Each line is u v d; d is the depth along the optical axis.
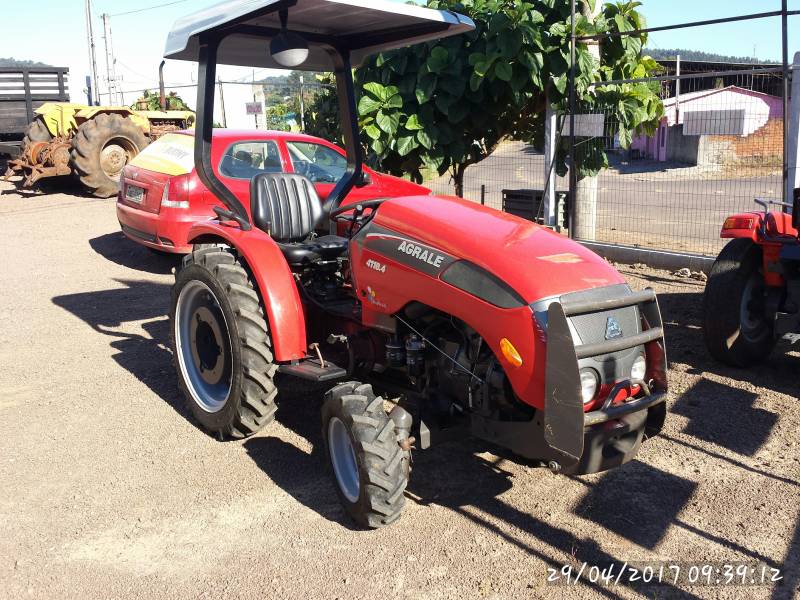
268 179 4.89
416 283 3.58
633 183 21.00
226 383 4.50
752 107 18.03
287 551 3.44
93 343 6.38
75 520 3.72
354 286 4.00
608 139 9.41
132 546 3.50
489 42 8.71
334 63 5.01
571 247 3.58
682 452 4.30
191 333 4.76
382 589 3.15
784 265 5.23
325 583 3.20
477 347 3.42
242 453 4.40
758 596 3.07
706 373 5.50
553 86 9.33
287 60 3.90
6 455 4.40
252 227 4.56
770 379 5.39
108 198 13.88
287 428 4.73
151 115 15.55
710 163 22.92
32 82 15.98
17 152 15.32
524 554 3.38
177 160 8.36
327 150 8.91
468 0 9.15
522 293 3.19
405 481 3.47
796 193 5.12
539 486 3.99
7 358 6.04
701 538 3.48
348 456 3.66
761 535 3.49
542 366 3.10
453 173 10.40
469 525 3.62
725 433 4.52
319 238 4.86
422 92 8.91
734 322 5.41
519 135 10.66
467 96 9.05
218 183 4.59
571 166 9.34
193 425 4.80
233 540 3.54
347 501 3.60
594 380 3.22
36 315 7.20
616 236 11.33
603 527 3.59
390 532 3.58
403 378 4.08
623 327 3.33
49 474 4.18
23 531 3.64
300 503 3.86
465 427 3.64
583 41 8.93
